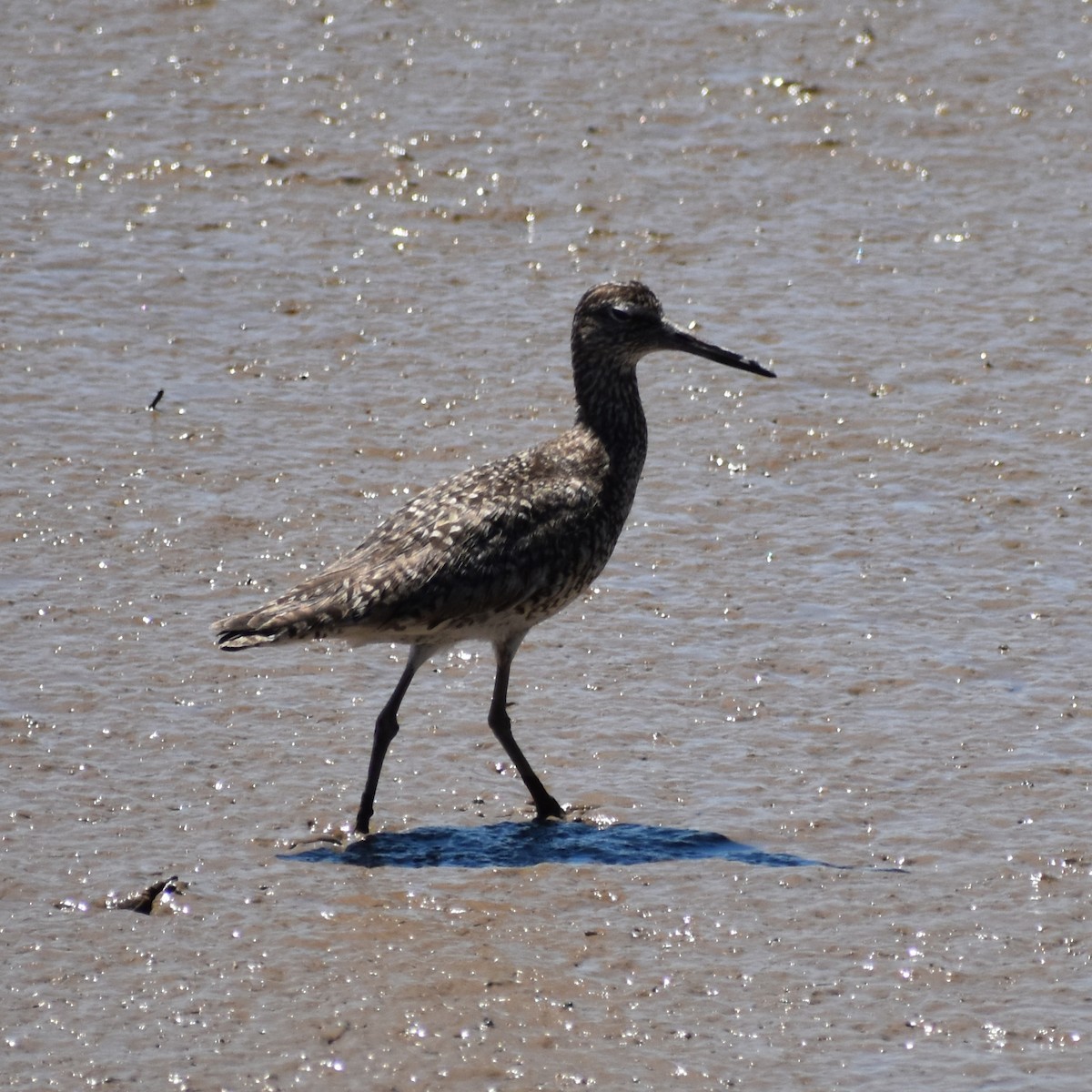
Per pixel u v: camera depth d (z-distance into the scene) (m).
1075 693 13.36
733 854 11.48
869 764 12.50
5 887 10.84
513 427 17.34
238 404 17.61
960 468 16.80
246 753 12.55
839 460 16.95
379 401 17.75
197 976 10.05
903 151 23.36
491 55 25.41
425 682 13.64
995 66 25.41
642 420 12.66
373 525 15.63
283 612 11.34
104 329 18.88
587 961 10.29
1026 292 20.12
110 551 15.05
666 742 12.83
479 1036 9.58
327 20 26.33
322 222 21.41
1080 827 11.73
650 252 20.92
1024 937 10.59
